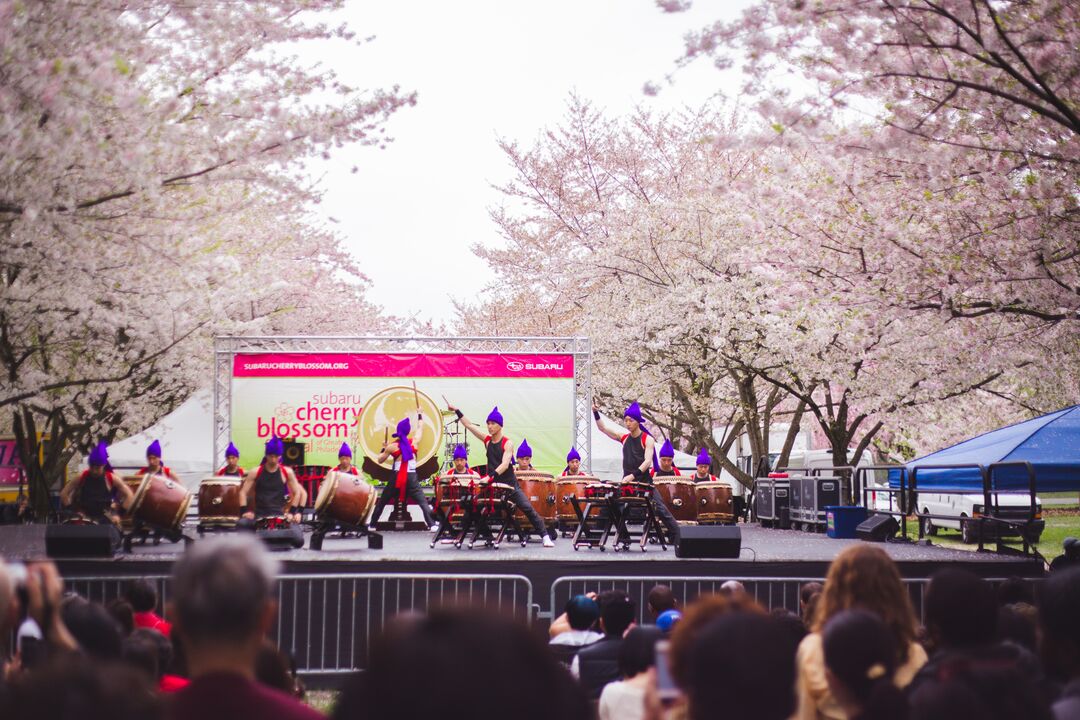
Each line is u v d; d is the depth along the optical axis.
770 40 10.81
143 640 4.42
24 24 10.71
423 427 20.69
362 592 11.05
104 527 12.49
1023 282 13.66
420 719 1.46
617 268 26.41
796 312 20.12
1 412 24.08
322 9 13.07
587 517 14.50
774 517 21.17
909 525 28.30
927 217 14.57
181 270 16.17
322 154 12.98
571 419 20.89
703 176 25.81
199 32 12.91
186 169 13.38
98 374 21.73
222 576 2.39
